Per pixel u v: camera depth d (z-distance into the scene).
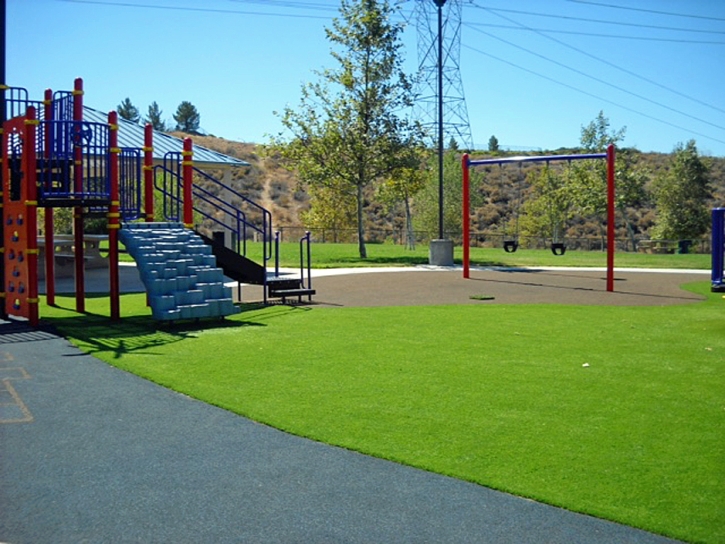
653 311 13.78
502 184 69.19
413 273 22.12
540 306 14.41
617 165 47.81
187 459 5.55
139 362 8.81
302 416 6.61
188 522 4.50
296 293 14.74
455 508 4.70
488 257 30.88
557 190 49.62
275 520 4.53
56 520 4.51
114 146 12.38
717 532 4.34
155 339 10.40
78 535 4.32
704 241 46.78
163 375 8.13
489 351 9.59
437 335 10.82
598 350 9.70
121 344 9.98
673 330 11.43
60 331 10.98
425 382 7.85
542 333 11.07
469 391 7.47
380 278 20.31
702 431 6.18
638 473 5.24
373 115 31.27
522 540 4.27
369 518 4.56
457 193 46.34
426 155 32.59
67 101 13.05
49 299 14.30
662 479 5.13
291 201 67.19
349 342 10.20
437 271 23.03
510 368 8.55
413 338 10.55
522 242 53.25
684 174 53.31
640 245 51.00
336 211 46.31
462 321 12.26
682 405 6.98
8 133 12.23
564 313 13.37
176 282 11.76
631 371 8.42
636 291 17.50
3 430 6.22
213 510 4.67
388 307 14.12
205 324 11.80
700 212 52.69
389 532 4.37
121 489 4.99
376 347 9.83
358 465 5.43
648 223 63.84
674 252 46.09
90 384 7.76
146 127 14.16
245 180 69.44
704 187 54.22
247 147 79.94
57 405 6.97
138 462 5.49
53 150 13.11
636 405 6.98
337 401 7.09
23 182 11.60
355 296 16.03
